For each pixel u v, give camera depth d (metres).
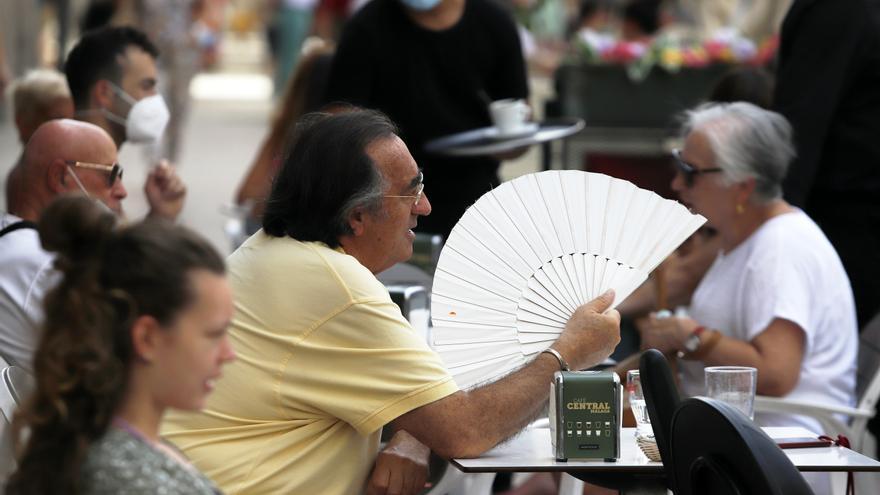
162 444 5.64
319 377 8.49
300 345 8.52
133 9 32.62
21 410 5.39
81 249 5.46
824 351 11.86
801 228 11.97
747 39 24.95
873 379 11.98
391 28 16.28
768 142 11.82
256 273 8.70
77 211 5.44
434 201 16.47
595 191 8.96
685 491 7.23
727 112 11.99
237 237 17.80
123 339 5.36
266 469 8.55
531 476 13.27
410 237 9.07
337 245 8.86
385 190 8.80
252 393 8.57
